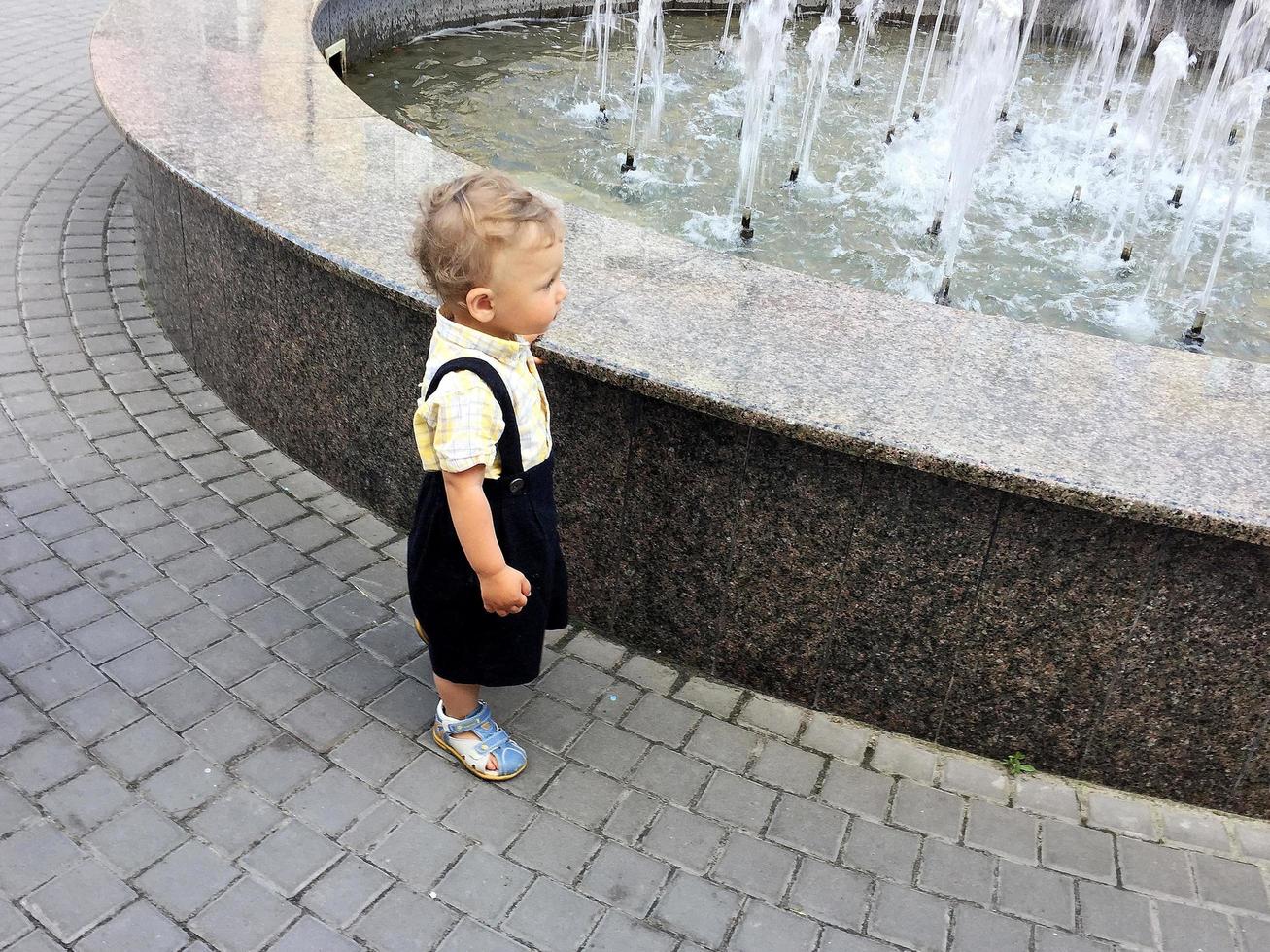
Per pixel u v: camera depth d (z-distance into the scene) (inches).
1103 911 109.5
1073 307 223.8
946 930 106.0
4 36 363.3
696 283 142.3
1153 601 113.2
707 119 328.2
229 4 281.7
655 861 110.2
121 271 222.1
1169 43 401.7
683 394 115.6
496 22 425.7
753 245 239.1
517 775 118.4
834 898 108.2
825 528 120.7
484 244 88.6
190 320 185.0
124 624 133.0
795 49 425.7
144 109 192.7
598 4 451.8
